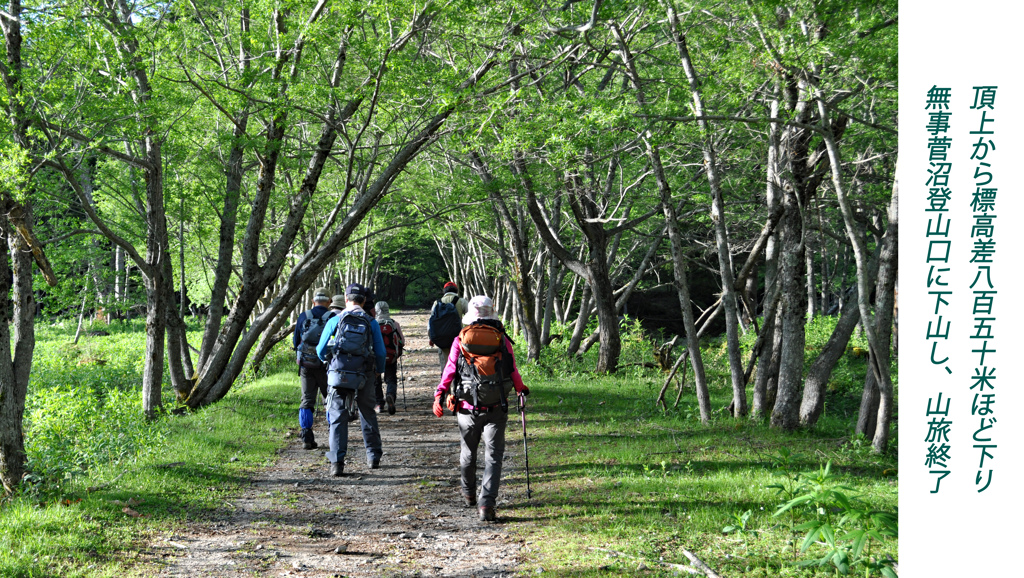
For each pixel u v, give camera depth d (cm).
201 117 1196
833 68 787
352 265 2781
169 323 1134
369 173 1154
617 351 1592
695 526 506
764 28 788
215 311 1226
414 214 1700
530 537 507
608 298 1584
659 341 2448
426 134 1101
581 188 1365
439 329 1065
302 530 533
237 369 1176
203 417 1013
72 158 852
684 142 1062
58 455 638
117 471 667
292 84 987
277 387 1390
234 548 484
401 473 729
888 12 751
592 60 1033
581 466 721
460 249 3173
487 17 957
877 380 796
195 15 1080
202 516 559
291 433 952
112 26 837
